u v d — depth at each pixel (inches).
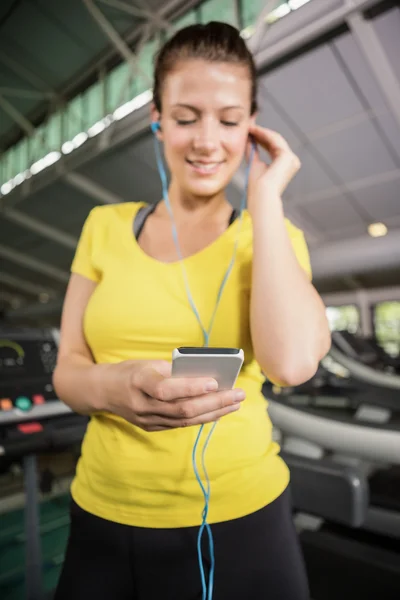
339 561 52.9
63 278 604.4
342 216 383.2
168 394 14.9
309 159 317.1
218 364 15.4
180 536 20.1
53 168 380.8
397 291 428.1
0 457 43.8
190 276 21.4
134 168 360.8
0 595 50.2
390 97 231.3
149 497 20.2
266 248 19.4
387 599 44.6
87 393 19.3
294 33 215.3
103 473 21.3
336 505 32.8
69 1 284.5
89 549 21.7
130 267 22.3
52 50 332.8
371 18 200.7
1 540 61.0
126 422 20.6
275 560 20.9
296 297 18.7
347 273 263.6
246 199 24.2
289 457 37.1
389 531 55.9
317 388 138.9
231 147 21.5
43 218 470.9
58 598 22.4
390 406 104.9
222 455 20.2
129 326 21.3
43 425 48.9
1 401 49.5
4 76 363.6
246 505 20.6
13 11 300.0
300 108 274.8
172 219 23.1
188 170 22.0
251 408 21.7
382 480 68.8
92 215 27.0
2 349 55.0
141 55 318.7
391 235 245.9
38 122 420.2
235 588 20.1
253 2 256.4
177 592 20.2
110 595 21.0
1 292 709.9
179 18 295.6
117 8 288.7
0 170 480.4
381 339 443.2
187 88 20.4
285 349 18.2
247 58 21.3
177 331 20.9
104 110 334.0
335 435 43.0
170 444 20.1
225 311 21.0
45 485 57.7
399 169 308.0
